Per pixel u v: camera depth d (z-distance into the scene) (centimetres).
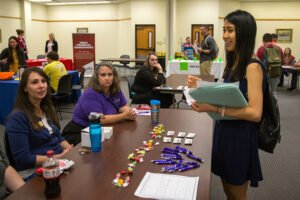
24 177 175
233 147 153
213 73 709
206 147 176
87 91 236
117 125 223
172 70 738
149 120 237
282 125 504
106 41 1381
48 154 126
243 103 139
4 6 1123
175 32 1166
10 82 475
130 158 158
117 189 126
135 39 1244
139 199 118
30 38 1270
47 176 118
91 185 129
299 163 347
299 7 1223
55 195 120
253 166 154
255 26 146
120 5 1320
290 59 916
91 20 1384
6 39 1141
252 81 142
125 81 998
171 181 133
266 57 549
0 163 154
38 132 190
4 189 152
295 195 274
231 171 155
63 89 529
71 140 229
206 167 149
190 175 140
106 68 235
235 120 153
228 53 157
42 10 1383
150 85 449
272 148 158
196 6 1158
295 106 653
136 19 1224
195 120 238
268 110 154
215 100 144
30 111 189
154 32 1207
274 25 1254
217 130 162
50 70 529
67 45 1428
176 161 155
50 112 209
